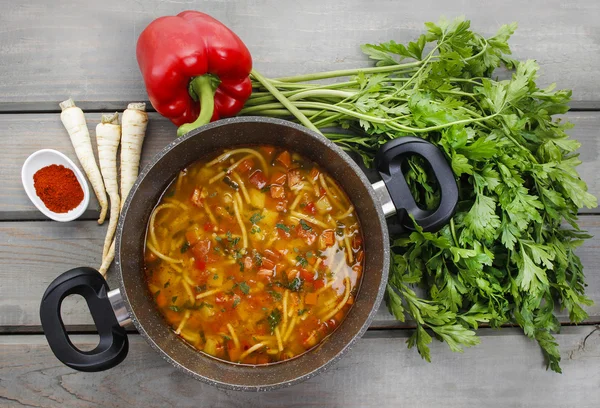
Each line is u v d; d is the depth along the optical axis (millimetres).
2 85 727
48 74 729
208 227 666
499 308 671
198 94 673
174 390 722
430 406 739
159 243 661
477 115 661
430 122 644
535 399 748
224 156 673
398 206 640
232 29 740
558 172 647
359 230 675
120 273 603
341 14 749
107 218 729
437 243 632
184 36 647
